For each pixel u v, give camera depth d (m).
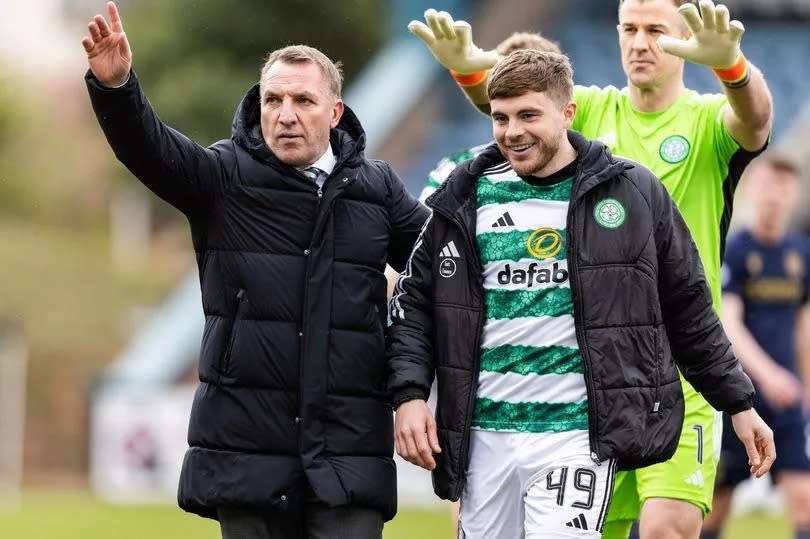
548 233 19.62
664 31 23.16
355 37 109.19
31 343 101.88
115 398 66.88
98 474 66.81
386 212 20.62
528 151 19.36
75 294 113.19
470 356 19.80
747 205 64.62
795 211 68.19
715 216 23.62
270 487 19.52
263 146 19.98
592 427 19.27
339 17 108.88
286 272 19.81
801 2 84.50
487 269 19.84
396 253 21.06
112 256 125.94
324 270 19.88
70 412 95.31
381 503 20.02
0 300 108.56
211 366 19.89
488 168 20.19
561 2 85.56
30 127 134.38
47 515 52.03
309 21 109.31
